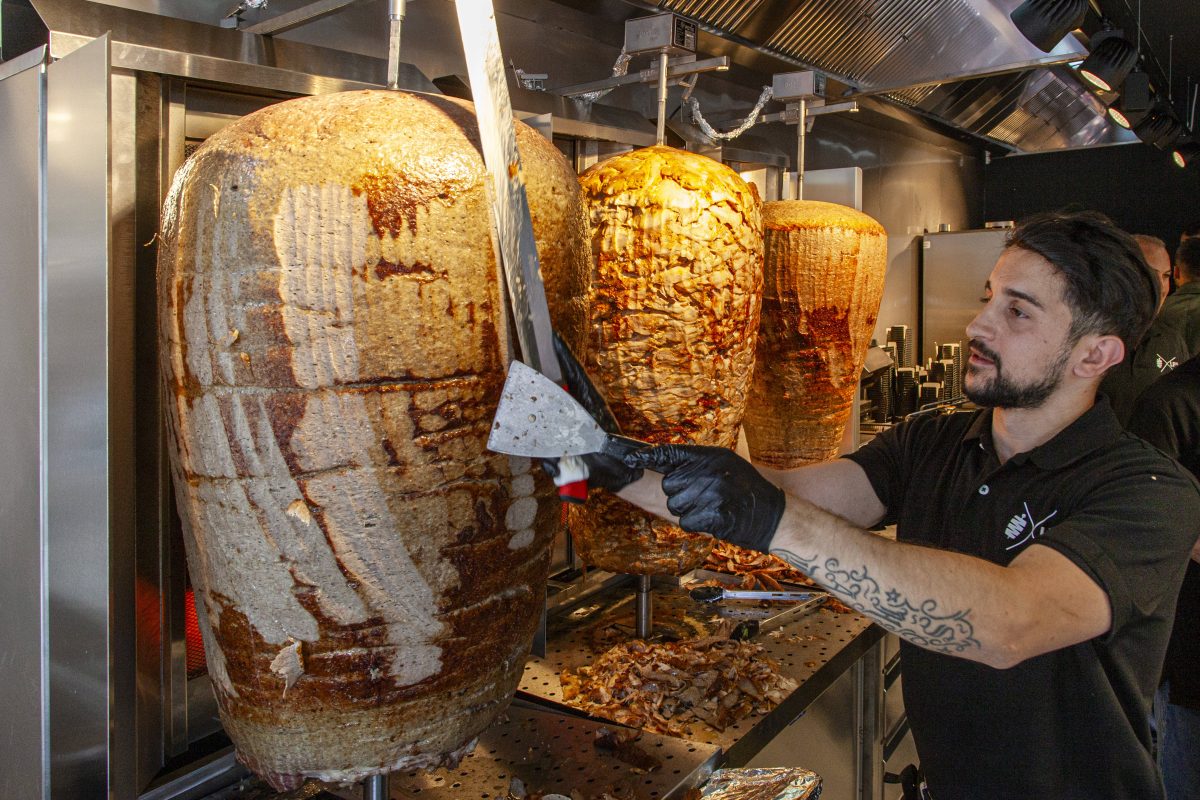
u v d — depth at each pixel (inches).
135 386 40.9
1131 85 155.2
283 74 45.7
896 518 57.7
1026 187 245.8
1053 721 43.7
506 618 33.9
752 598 75.8
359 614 30.8
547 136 53.8
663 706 56.2
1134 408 76.1
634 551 57.5
